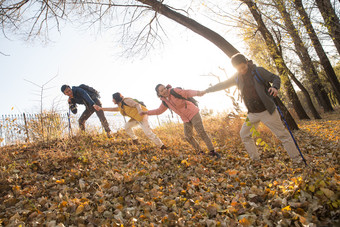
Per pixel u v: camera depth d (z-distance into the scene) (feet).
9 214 8.86
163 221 8.13
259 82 11.94
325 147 16.21
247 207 8.57
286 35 29.55
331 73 35.55
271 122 12.41
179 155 16.31
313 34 28.89
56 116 24.04
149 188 11.23
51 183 11.58
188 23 25.72
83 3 26.17
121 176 12.01
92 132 23.76
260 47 37.01
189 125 16.85
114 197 10.27
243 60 11.73
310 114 58.85
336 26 26.58
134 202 9.66
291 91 40.04
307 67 39.75
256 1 28.53
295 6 26.94
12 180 11.71
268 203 8.45
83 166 14.07
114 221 8.21
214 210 8.54
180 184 11.62
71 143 19.98
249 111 12.94
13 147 19.89
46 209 9.37
